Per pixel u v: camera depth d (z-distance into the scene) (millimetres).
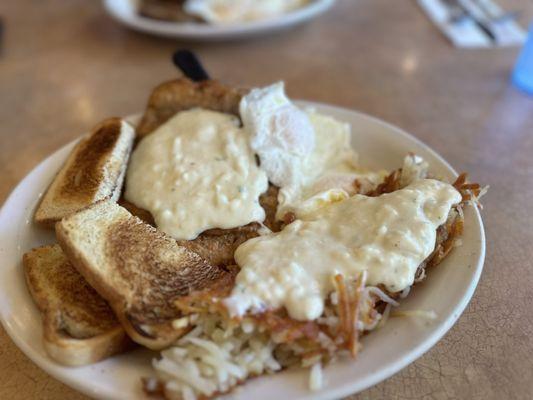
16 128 385
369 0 579
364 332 192
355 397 190
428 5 548
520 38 486
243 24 464
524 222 273
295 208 249
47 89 434
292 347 184
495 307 223
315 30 521
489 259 249
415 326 186
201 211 243
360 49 484
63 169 273
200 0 493
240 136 275
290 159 268
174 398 171
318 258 203
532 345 206
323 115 319
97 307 200
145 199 254
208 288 197
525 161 330
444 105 398
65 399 195
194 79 324
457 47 480
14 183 323
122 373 181
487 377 195
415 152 283
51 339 178
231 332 183
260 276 195
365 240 210
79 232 210
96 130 297
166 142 279
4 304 200
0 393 198
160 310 192
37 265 218
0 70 465
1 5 583
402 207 220
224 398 169
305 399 164
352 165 295
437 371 198
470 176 314
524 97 410
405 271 198
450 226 224
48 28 533
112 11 483
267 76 445
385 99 408
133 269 202
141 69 458
